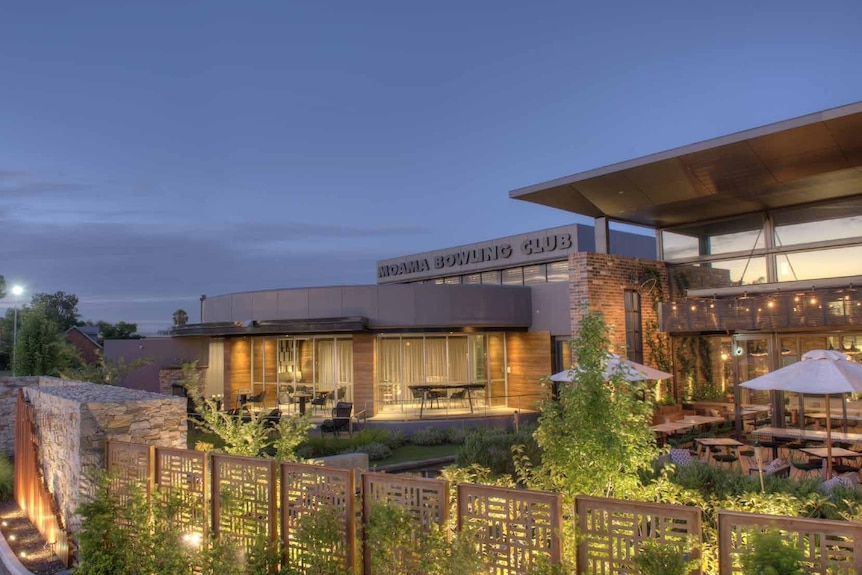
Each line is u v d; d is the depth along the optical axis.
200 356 27.34
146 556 6.51
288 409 21.66
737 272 17.39
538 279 26.95
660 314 17.73
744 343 17.03
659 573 3.71
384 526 4.74
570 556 4.62
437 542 4.55
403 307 20.41
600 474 5.66
